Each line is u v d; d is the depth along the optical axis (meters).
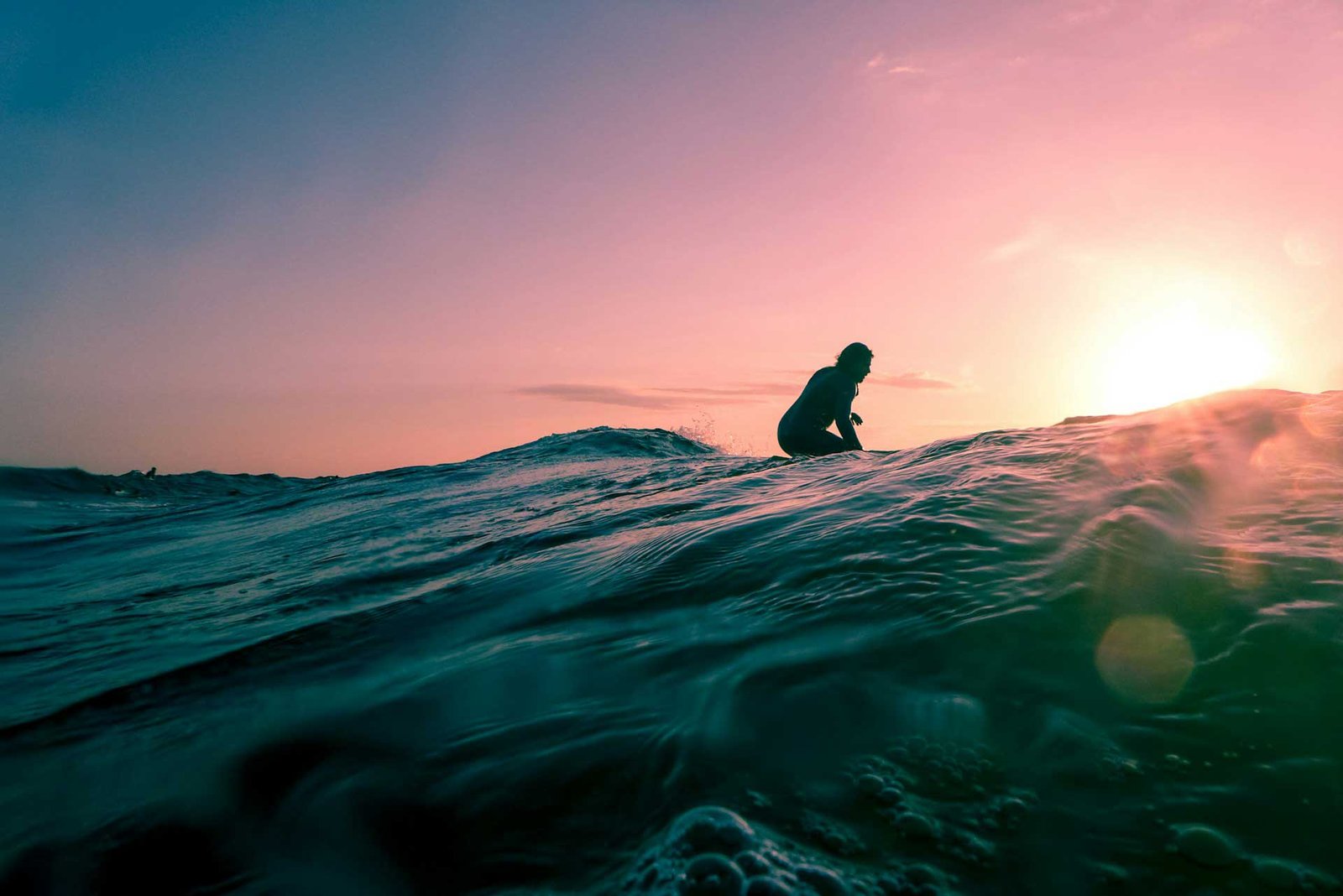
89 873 1.05
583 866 0.94
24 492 10.65
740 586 1.83
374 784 1.18
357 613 2.31
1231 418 2.30
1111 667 1.22
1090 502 1.86
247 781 1.25
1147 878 0.84
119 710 1.72
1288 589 1.35
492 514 4.70
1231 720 1.07
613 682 1.42
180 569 4.24
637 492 4.43
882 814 0.97
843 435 6.93
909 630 1.41
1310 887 0.81
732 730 1.18
